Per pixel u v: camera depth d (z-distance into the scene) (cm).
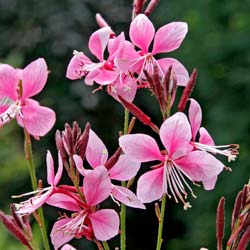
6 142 868
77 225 311
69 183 1149
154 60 335
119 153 319
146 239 1336
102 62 340
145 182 319
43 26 1348
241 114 1059
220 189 1034
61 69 1330
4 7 1369
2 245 600
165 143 317
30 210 315
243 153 1026
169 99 321
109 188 311
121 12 1388
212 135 1061
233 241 330
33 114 341
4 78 341
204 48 1127
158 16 1230
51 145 1270
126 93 335
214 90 1103
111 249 1207
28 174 1045
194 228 1065
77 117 1323
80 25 1351
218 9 1138
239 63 1104
